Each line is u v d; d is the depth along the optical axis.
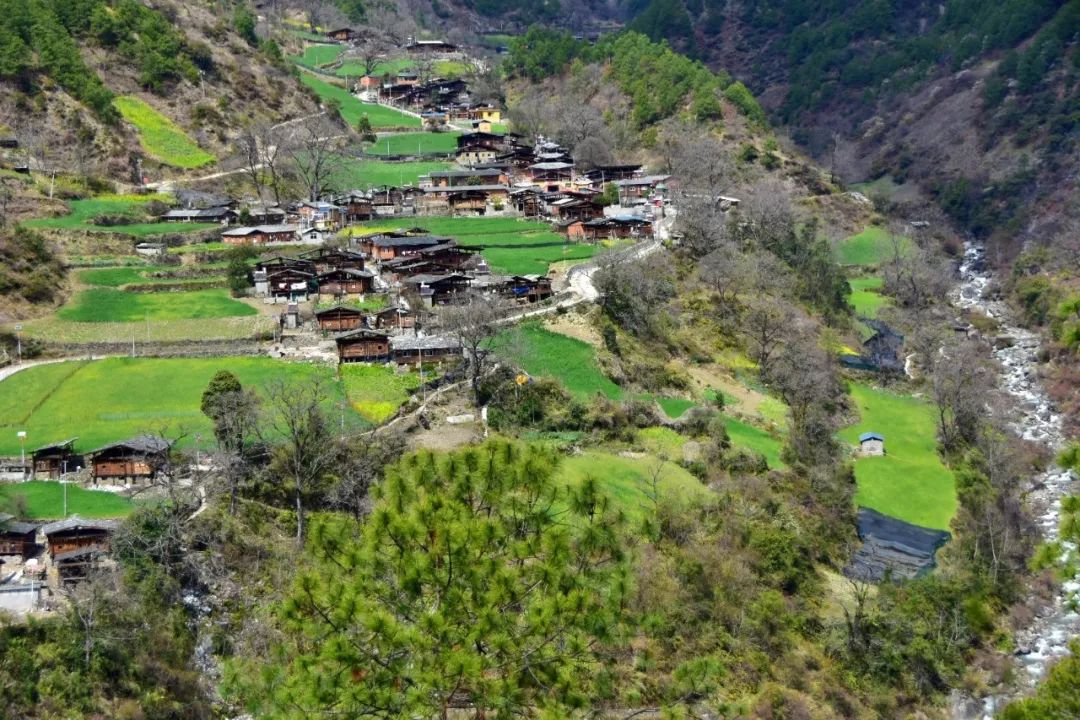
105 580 53.91
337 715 28.48
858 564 77.31
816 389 101.50
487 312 88.06
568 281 111.38
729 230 134.38
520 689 29.62
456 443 75.06
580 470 75.50
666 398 94.56
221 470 65.12
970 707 64.31
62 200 133.38
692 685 34.84
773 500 78.00
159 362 86.81
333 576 31.00
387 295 104.44
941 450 97.94
